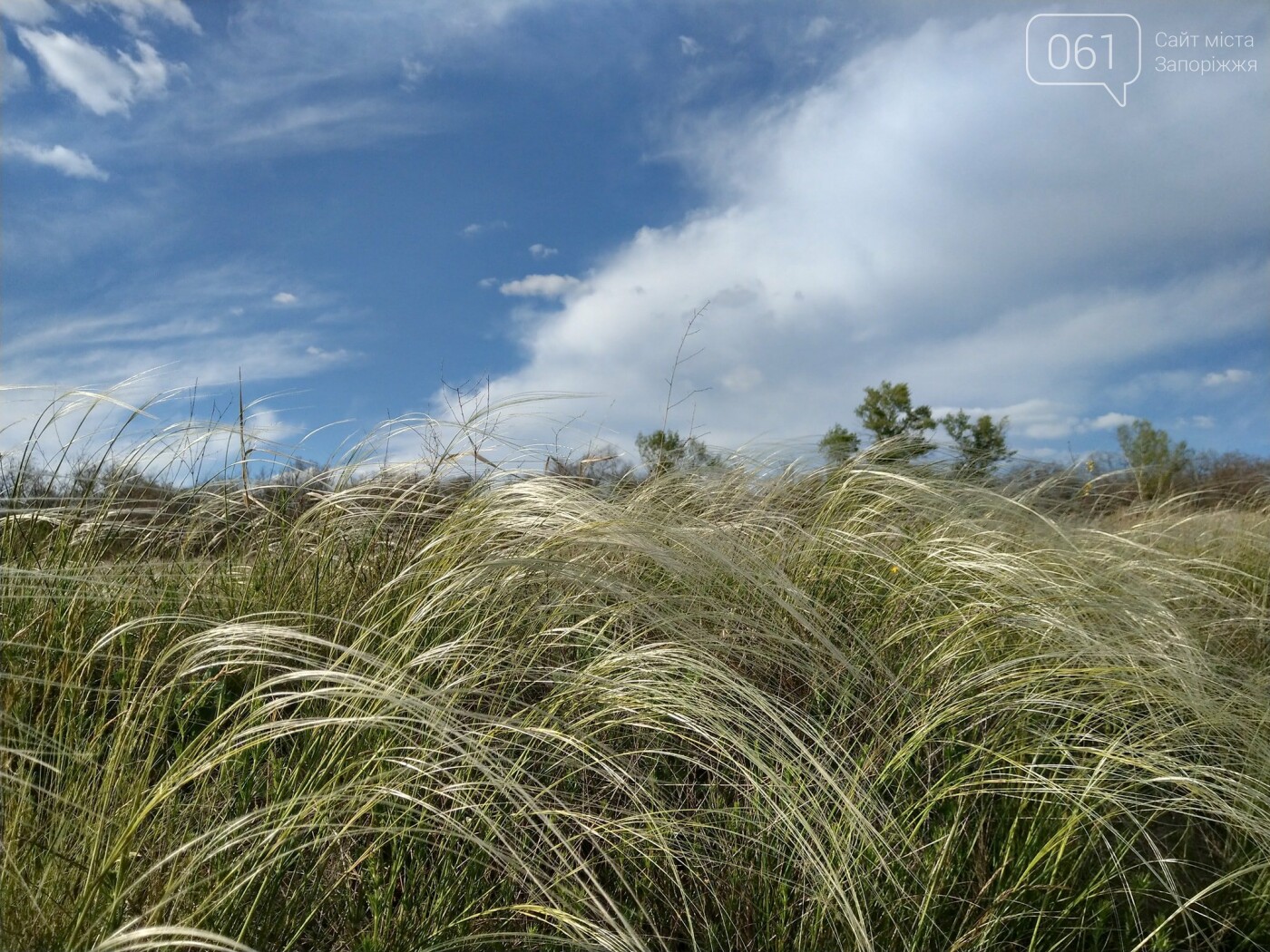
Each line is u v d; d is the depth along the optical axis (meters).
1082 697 2.56
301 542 3.25
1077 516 5.50
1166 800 2.09
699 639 2.33
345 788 1.64
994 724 2.50
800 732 2.30
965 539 3.38
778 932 1.86
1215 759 2.44
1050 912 1.97
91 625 2.49
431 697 1.89
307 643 2.32
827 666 2.66
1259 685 2.68
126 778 1.83
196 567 3.21
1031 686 2.46
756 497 4.20
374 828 1.63
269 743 2.10
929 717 2.38
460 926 1.74
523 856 1.83
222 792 1.95
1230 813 2.01
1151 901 2.18
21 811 1.64
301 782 1.86
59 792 1.78
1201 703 2.31
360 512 3.41
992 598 2.93
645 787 2.02
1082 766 2.16
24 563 2.62
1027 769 2.10
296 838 1.72
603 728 2.18
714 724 1.99
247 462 3.30
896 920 1.85
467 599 2.41
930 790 2.13
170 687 1.92
